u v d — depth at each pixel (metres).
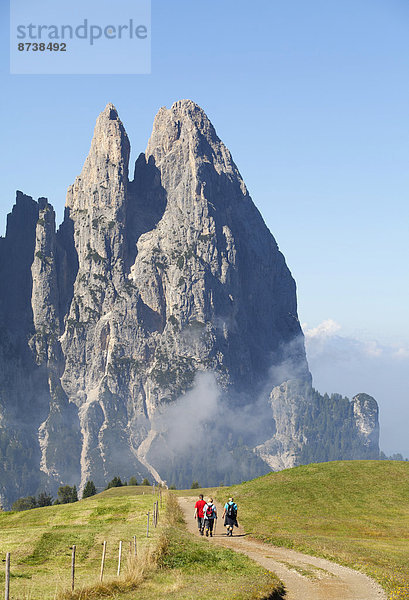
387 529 68.12
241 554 48.78
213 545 51.00
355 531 67.19
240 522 69.50
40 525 72.50
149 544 49.75
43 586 39.00
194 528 63.84
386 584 40.78
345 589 39.69
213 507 59.69
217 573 43.44
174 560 45.34
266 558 48.72
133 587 38.69
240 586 37.16
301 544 54.25
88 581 39.91
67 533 55.94
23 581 40.50
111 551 49.41
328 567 46.28
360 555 49.78
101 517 71.75
